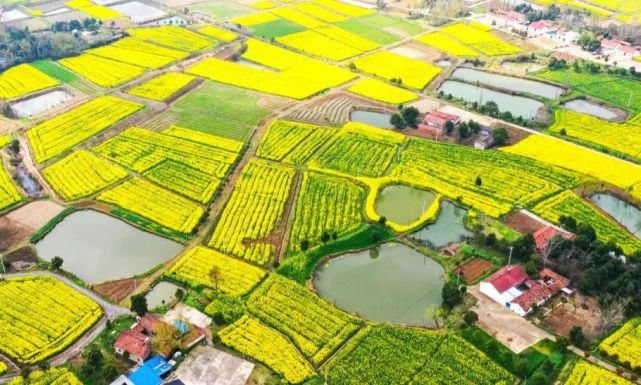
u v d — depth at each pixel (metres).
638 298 115.50
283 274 124.00
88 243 135.62
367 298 119.69
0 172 162.62
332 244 133.12
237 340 107.62
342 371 101.88
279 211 145.25
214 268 119.62
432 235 138.88
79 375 100.69
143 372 99.94
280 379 100.25
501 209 146.25
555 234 131.88
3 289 120.12
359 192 153.75
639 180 160.12
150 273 124.81
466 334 109.38
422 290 122.00
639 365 102.88
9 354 105.62
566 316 114.00
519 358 103.75
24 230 138.88
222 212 145.75
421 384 99.75
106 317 113.38
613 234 138.25
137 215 144.25
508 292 117.25
